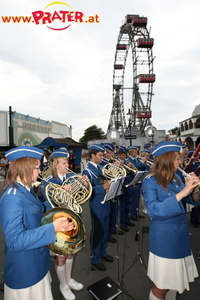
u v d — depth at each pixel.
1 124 17.64
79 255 3.38
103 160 4.62
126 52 41.97
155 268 1.72
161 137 37.81
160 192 1.72
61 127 27.48
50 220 1.41
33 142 21.22
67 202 1.79
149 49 36.00
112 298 2.26
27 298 1.40
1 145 17.61
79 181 2.42
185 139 28.62
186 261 1.76
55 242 1.36
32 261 1.43
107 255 3.22
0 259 3.31
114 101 47.81
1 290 2.57
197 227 4.38
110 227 3.83
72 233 1.49
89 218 5.09
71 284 2.54
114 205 4.08
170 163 1.74
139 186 4.58
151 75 35.94
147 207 1.62
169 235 1.68
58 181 2.53
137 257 3.06
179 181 1.90
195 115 28.39
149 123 42.12
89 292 2.40
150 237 1.80
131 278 2.76
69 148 12.23
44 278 1.51
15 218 1.25
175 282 1.66
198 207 4.39
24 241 1.18
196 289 2.52
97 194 2.95
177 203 1.46
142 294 2.46
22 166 1.44
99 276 2.82
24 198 1.41
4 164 9.76
